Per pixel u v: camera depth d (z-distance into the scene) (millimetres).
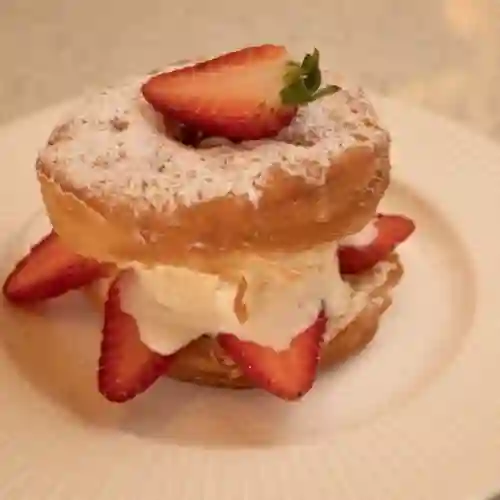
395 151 365
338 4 515
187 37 483
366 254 317
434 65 464
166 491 258
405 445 268
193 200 271
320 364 300
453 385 287
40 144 365
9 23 490
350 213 284
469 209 346
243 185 273
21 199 349
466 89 446
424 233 346
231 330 293
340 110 299
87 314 319
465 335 304
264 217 273
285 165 277
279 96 284
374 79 452
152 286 298
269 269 285
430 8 512
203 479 261
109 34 484
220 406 292
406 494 255
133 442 272
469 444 267
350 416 288
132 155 284
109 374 289
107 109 301
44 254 319
